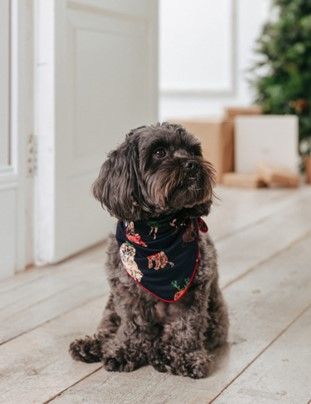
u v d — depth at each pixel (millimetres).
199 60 8156
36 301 2928
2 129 3244
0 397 2027
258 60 7621
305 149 6852
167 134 2252
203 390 2086
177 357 2215
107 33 3869
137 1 4117
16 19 3223
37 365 2264
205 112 8219
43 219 3467
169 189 2146
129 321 2258
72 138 3596
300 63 6461
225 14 7941
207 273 2240
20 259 3375
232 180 5910
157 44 4391
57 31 3355
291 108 6512
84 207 3764
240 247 3898
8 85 3258
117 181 2195
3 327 2613
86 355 2287
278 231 4293
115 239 2311
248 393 2066
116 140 4059
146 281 2195
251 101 7562
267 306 2904
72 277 3291
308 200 5320
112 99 3977
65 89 3459
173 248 2188
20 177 3318
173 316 2271
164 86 8359
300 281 3264
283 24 6422
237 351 2406
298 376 2193
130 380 2152
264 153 6004
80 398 2025
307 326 2670
